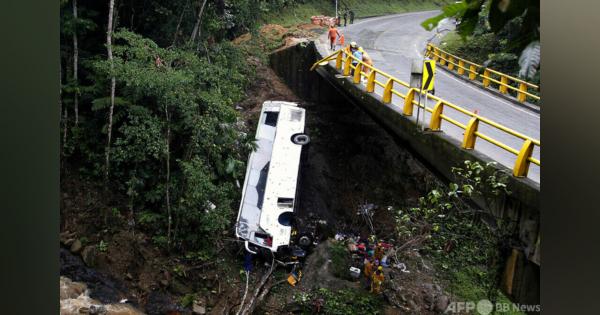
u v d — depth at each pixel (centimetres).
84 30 1153
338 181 1625
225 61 1505
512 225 661
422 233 1041
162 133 1145
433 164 885
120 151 1086
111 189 1174
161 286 1084
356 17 3950
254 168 1358
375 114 1214
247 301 1117
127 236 1120
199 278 1139
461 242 1091
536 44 167
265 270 1230
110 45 1080
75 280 1026
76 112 1152
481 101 1489
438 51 2184
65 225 1098
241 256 1252
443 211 919
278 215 1234
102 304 994
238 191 1346
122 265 1086
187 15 1421
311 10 3478
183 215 1149
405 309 1088
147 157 1177
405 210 1414
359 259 1259
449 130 1057
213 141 1217
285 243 1213
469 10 178
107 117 1162
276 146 1342
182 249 1164
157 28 1391
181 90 1109
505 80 1587
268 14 2711
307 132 1752
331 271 1195
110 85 1153
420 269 1158
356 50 1580
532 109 1393
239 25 1894
